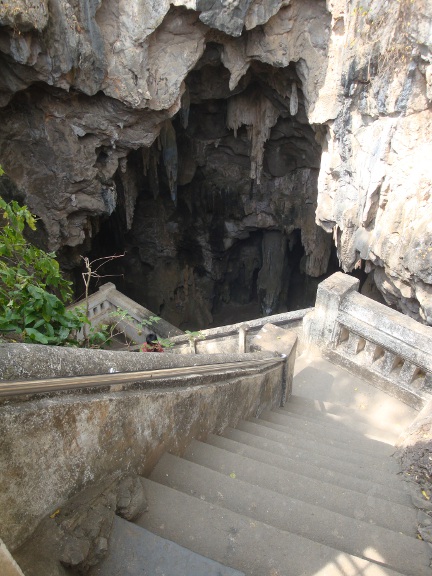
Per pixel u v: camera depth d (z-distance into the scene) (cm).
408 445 403
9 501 171
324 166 1277
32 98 1077
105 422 224
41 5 859
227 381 405
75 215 1335
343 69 1042
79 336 827
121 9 980
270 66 1289
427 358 555
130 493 234
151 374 264
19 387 167
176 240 2061
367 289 1634
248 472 317
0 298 274
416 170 970
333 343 674
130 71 1057
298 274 2234
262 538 231
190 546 225
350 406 614
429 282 987
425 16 814
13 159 1160
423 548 256
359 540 257
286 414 552
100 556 195
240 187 1834
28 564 172
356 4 970
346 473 364
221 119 1634
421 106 922
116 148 1267
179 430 314
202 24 1071
